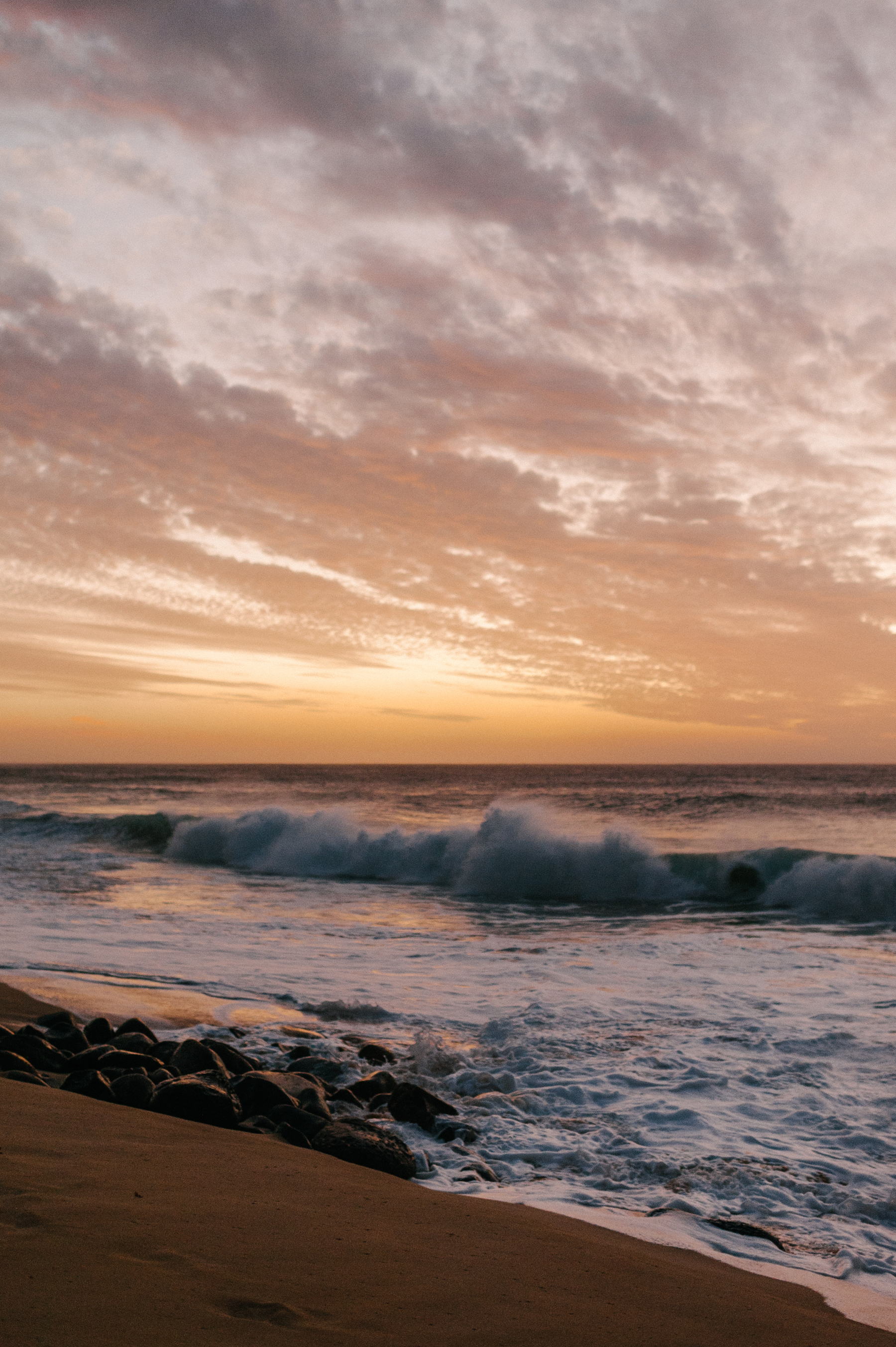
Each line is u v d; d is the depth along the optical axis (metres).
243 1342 2.16
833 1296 3.44
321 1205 3.47
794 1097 6.35
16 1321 2.12
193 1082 5.22
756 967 10.99
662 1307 2.93
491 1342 2.41
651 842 19.83
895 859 17.08
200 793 55.91
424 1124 5.73
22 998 8.69
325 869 21.97
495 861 19.62
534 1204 4.39
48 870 21.09
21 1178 3.34
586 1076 6.77
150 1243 2.77
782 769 117.88
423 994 9.44
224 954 11.34
